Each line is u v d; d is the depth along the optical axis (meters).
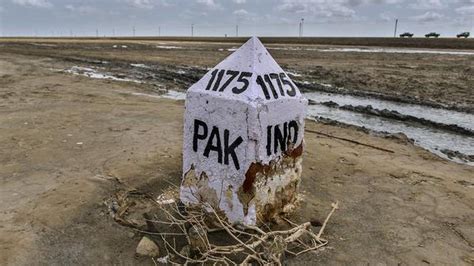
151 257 3.76
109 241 3.95
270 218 4.24
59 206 4.50
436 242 4.05
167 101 11.08
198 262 3.66
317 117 9.87
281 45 47.78
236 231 3.78
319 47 42.50
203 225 4.05
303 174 5.65
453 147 7.79
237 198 3.97
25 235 3.95
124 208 4.49
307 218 4.45
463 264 3.71
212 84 4.08
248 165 3.86
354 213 4.60
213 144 4.05
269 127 3.92
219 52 33.53
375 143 7.46
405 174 5.78
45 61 23.42
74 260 3.66
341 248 3.94
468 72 18.16
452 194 5.14
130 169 5.57
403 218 4.51
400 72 18.39
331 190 5.18
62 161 5.94
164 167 5.68
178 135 7.36
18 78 15.24
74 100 10.80
